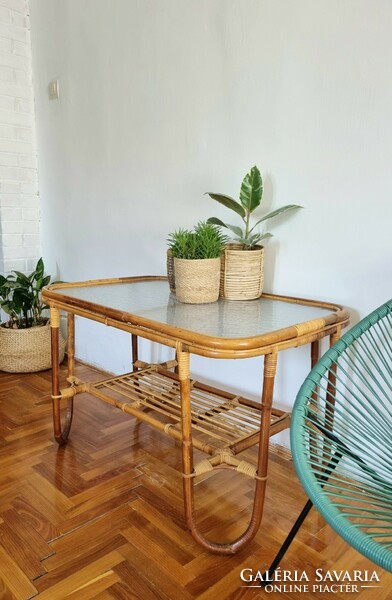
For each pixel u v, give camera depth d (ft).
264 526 4.24
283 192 5.12
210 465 3.79
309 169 4.86
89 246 8.15
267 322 3.95
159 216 6.70
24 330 8.04
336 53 4.48
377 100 4.27
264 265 5.34
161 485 4.85
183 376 3.63
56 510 4.41
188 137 6.07
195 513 4.39
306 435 2.98
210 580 3.60
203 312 4.32
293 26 4.77
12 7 8.36
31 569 3.67
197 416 4.63
